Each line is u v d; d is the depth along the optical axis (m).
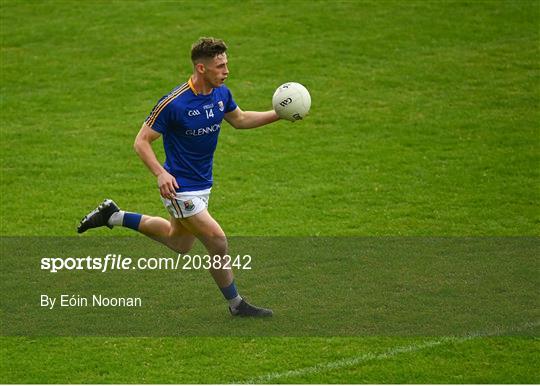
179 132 31.33
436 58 63.38
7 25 68.75
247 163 49.97
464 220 42.56
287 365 29.11
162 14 70.25
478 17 69.19
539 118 54.91
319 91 59.28
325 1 72.25
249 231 41.69
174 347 30.66
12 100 58.31
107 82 60.81
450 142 52.12
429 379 27.92
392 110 56.62
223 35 66.69
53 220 43.03
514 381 27.73
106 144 52.41
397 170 48.75
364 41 65.94
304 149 51.75
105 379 28.25
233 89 59.38
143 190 46.81
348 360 29.39
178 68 62.53
